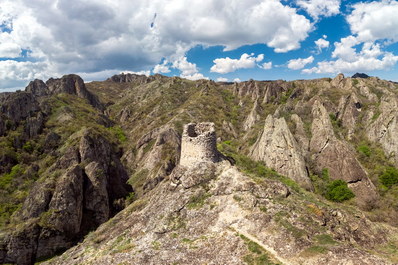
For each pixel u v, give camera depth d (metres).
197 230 24.91
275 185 28.09
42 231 40.91
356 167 50.34
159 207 29.30
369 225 28.59
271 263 19.55
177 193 29.47
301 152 53.84
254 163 50.16
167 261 22.19
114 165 60.09
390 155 55.94
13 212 46.72
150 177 59.94
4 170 59.47
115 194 55.59
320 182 49.78
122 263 23.30
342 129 66.81
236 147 65.94
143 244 25.23
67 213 43.44
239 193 26.77
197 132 34.62
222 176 29.58
